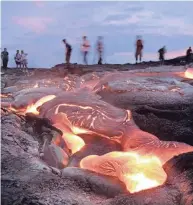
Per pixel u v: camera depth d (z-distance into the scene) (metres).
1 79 14.66
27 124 9.48
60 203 5.47
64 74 16.05
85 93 10.28
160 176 6.51
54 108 9.50
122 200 5.68
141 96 10.45
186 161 6.34
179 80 12.75
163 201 5.53
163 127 9.16
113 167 6.84
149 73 14.16
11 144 7.64
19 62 20.08
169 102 10.04
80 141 8.77
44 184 6.11
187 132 8.92
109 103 10.38
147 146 7.95
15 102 10.19
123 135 8.67
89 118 9.13
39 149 8.12
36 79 14.66
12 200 5.41
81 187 6.36
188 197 5.46
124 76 12.62
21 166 6.67
